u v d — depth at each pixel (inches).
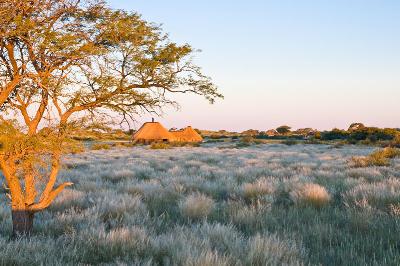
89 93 213.9
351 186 417.4
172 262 171.3
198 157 1083.9
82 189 432.8
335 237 215.0
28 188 222.7
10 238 218.2
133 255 183.0
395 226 233.8
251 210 279.4
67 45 193.9
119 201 324.2
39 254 176.4
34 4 189.8
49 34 187.9
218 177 561.0
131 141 2647.6
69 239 212.8
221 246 192.9
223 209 310.8
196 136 2987.2
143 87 227.6
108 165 781.3
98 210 290.7
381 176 509.7
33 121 211.5
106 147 1769.2
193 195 336.2
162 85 228.4
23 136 192.7
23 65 199.8
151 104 230.4
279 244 189.3
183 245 181.6
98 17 218.7
